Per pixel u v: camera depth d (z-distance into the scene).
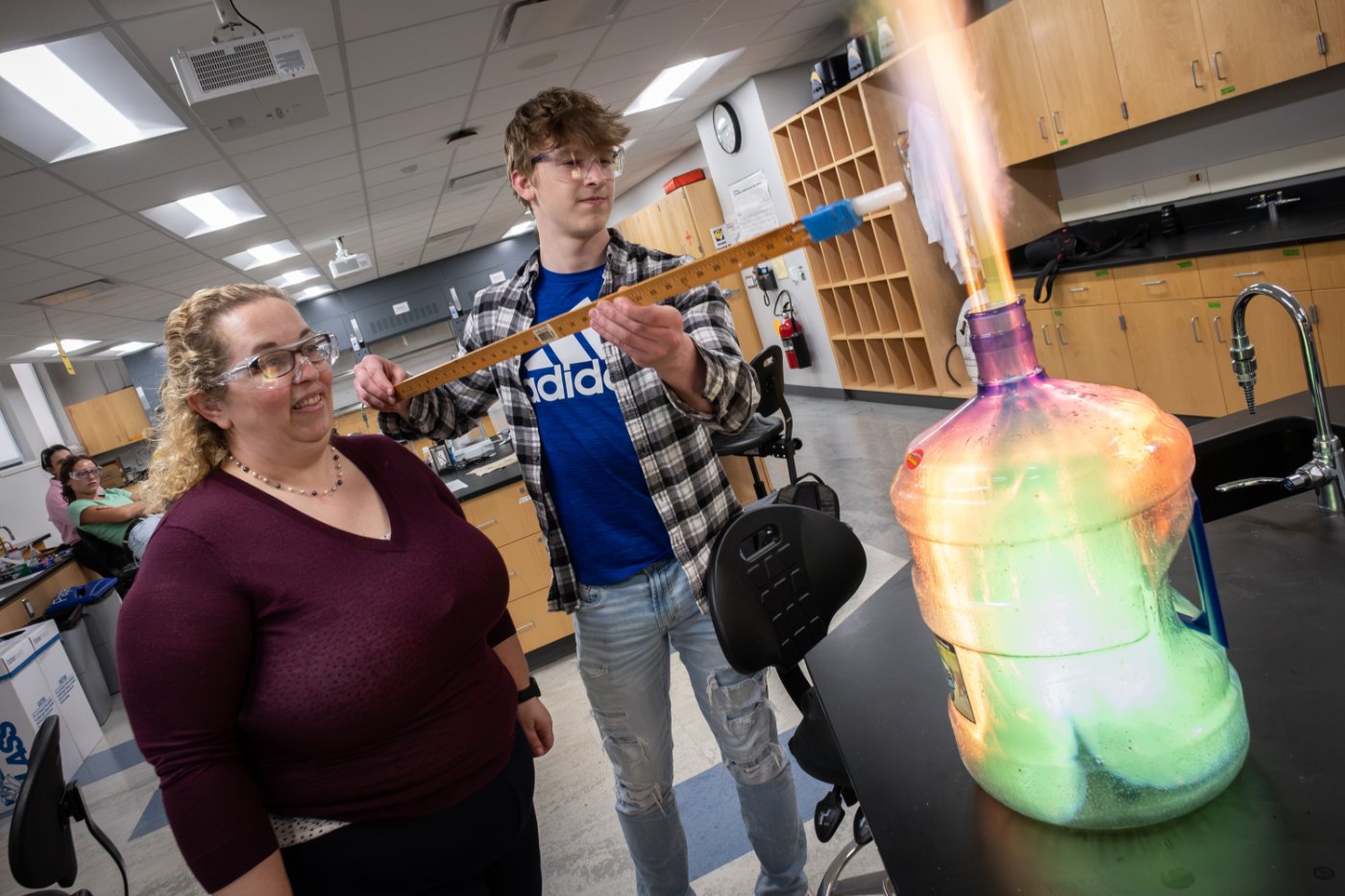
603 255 1.54
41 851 1.73
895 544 3.71
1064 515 0.56
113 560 5.82
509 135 1.46
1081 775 0.59
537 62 4.69
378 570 1.11
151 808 3.39
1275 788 0.60
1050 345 4.86
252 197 5.58
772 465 5.80
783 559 1.28
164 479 1.12
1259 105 3.93
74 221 4.74
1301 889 0.51
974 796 0.69
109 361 13.20
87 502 5.68
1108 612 0.57
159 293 8.05
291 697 1.05
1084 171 4.95
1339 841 0.54
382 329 12.80
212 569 1.04
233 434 1.12
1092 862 0.58
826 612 1.31
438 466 4.42
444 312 12.97
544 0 3.79
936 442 0.65
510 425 1.56
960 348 5.48
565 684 3.46
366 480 1.23
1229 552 0.98
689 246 8.68
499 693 1.27
